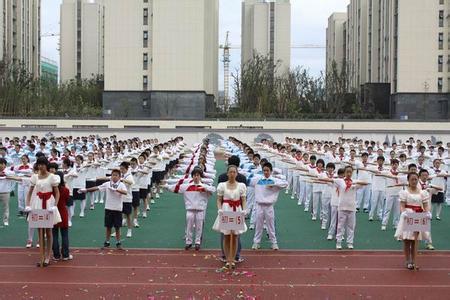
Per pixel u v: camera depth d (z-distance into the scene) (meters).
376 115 75.81
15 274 13.96
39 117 64.69
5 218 20.30
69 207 19.89
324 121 63.50
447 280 13.72
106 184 16.77
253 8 133.88
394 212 20.27
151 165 23.91
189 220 16.66
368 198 23.98
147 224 20.83
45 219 14.40
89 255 15.99
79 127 60.91
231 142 44.62
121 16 75.56
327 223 20.00
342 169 17.42
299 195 26.02
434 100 73.69
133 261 15.34
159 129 57.44
